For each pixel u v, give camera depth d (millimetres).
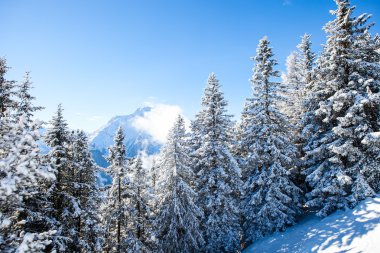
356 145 17391
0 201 7559
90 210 15875
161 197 21484
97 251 15633
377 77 17375
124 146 19594
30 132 7766
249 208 21359
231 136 23375
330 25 18812
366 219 14344
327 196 18250
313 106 20812
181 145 21672
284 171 20000
